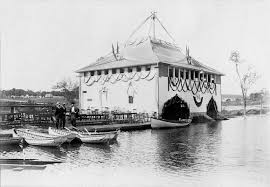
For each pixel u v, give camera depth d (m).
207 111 44.56
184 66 39.66
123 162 15.73
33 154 17.72
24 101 35.44
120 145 20.92
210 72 43.78
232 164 15.37
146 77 38.00
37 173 13.93
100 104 42.75
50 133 23.42
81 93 44.84
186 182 12.52
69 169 14.48
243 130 30.95
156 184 12.50
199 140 23.75
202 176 13.38
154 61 36.88
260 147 20.53
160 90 37.16
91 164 15.36
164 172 13.94
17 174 13.91
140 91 38.62
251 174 13.59
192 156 17.33
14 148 19.73
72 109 25.83
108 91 41.94
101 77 42.75
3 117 27.41
